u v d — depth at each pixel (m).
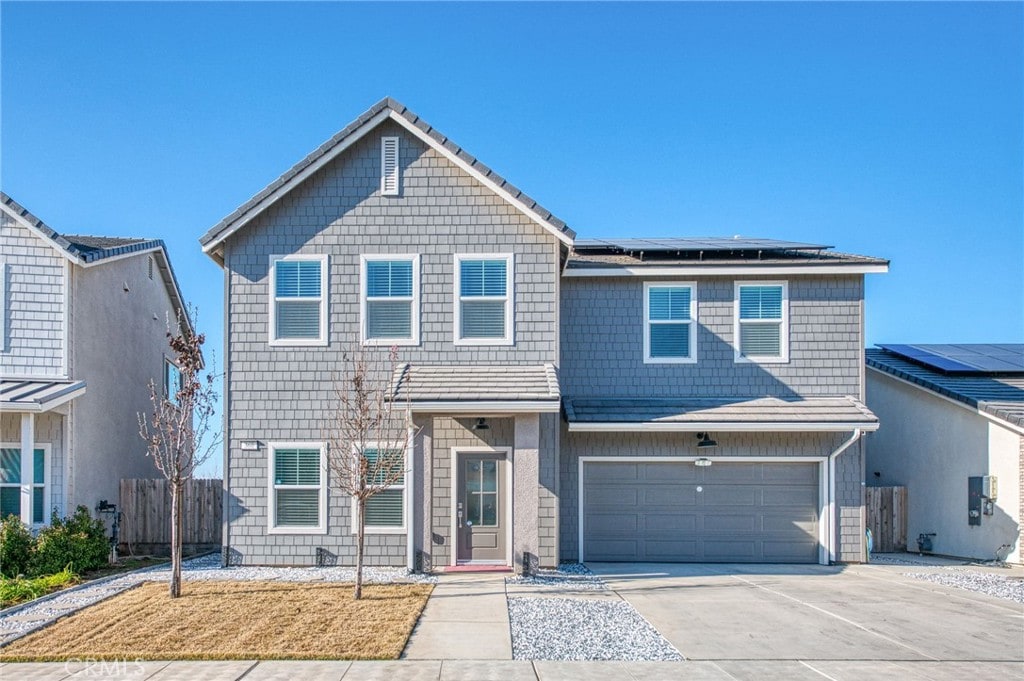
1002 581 14.46
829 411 16.42
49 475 16.58
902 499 19.64
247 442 15.57
